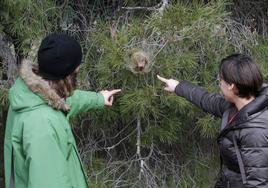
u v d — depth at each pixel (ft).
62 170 6.07
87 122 12.01
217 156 12.33
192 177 12.10
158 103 10.20
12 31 10.11
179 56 9.63
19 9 9.83
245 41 11.30
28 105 6.21
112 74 10.05
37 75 6.45
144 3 11.41
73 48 6.49
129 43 9.80
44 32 10.57
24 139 6.09
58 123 6.22
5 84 10.61
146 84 9.79
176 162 12.07
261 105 7.03
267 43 11.89
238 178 7.24
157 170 11.78
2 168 13.82
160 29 9.50
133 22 10.39
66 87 6.57
